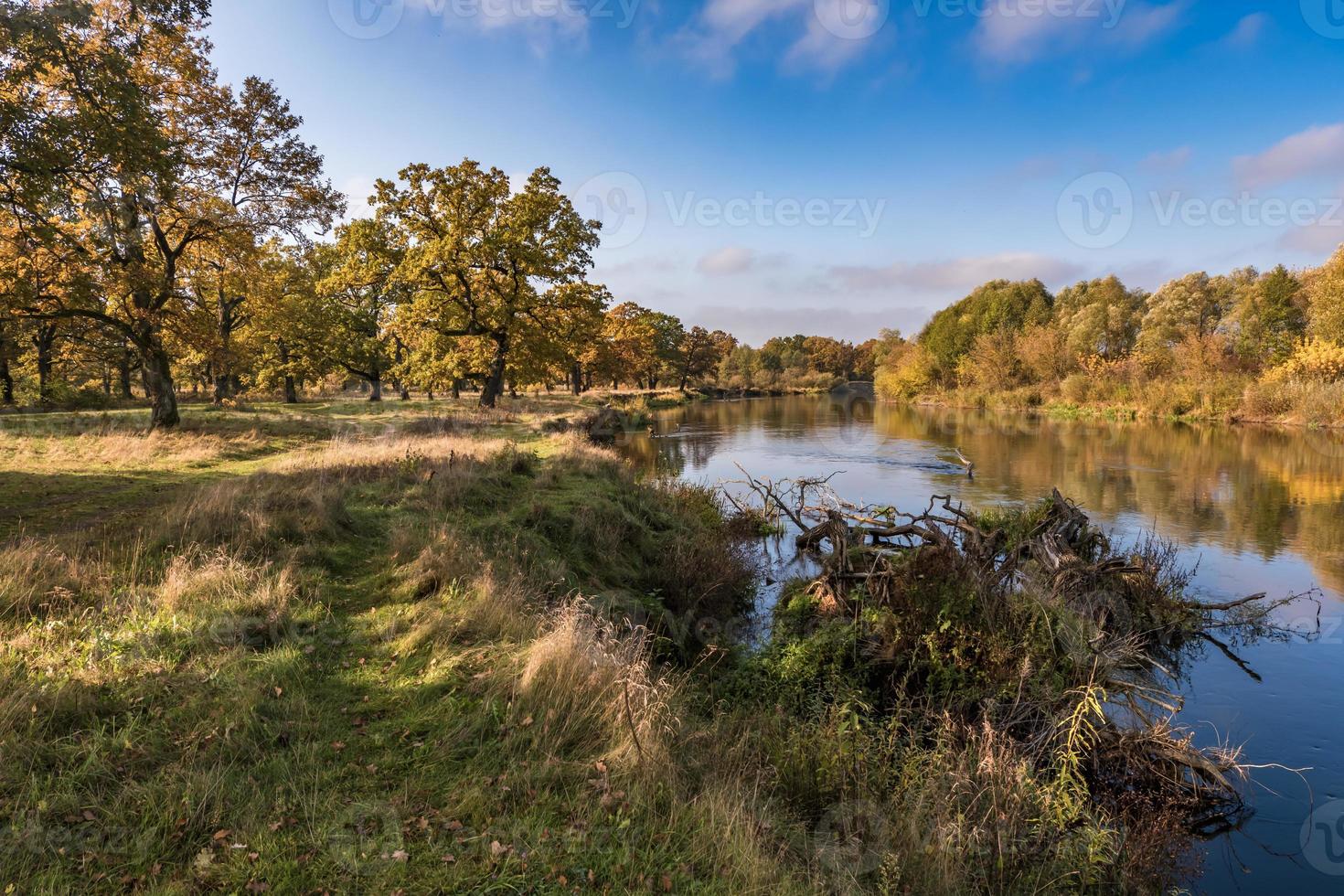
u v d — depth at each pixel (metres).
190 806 3.47
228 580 6.40
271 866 3.16
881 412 55.56
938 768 5.23
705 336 96.62
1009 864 4.39
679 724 4.97
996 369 59.66
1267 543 13.26
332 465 12.73
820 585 9.78
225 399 32.28
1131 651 7.75
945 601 7.56
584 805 3.80
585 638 5.90
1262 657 8.54
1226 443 28.70
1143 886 4.65
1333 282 36.69
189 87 18.80
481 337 31.44
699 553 11.35
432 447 15.68
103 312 20.02
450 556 7.84
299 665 5.14
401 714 4.68
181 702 4.41
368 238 28.83
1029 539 10.64
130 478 12.19
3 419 21.50
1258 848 5.23
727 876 3.41
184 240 19.91
